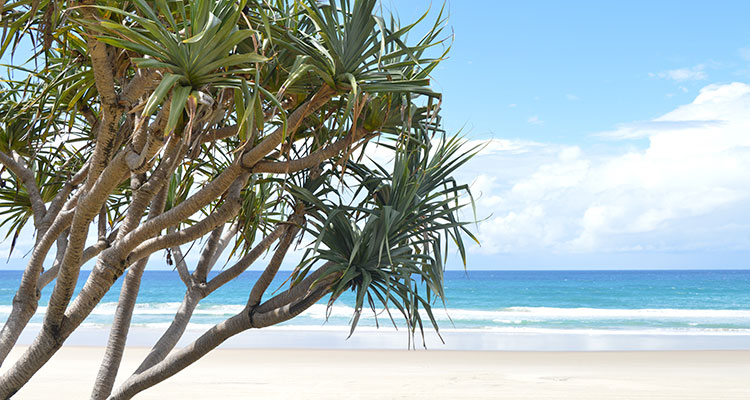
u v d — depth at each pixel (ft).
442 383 32.35
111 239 12.84
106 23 7.38
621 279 207.51
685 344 54.95
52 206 12.87
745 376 34.94
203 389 29.99
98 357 42.27
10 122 12.82
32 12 8.89
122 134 10.75
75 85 10.52
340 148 10.18
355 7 9.02
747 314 92.12
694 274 260.62
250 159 9.56
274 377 34.32
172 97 7.36
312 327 70.33
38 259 11.50
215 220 10.23
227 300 124.77
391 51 11.25
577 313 94.07
